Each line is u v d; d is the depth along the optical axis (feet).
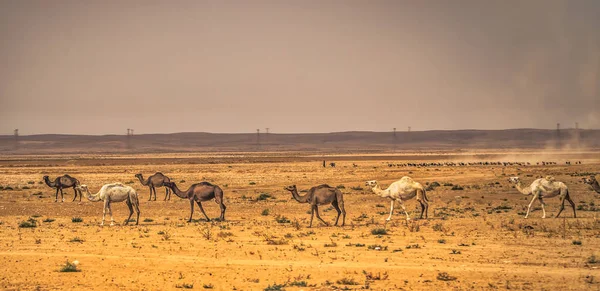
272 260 271.69
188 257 279.90
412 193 406.21
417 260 267.59
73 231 371.56
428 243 311.88
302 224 402.31
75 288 220.84
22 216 474.90
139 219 445.78
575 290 210.38
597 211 447.42
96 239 336.90
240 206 539.29
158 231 368.89
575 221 379.35
